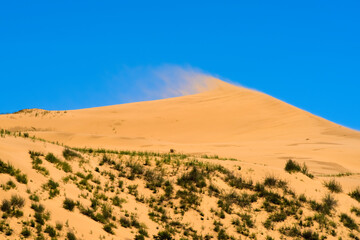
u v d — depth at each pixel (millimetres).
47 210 13352
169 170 22828
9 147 17266
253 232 18453
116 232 14312
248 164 26844
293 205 22172
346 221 22031
